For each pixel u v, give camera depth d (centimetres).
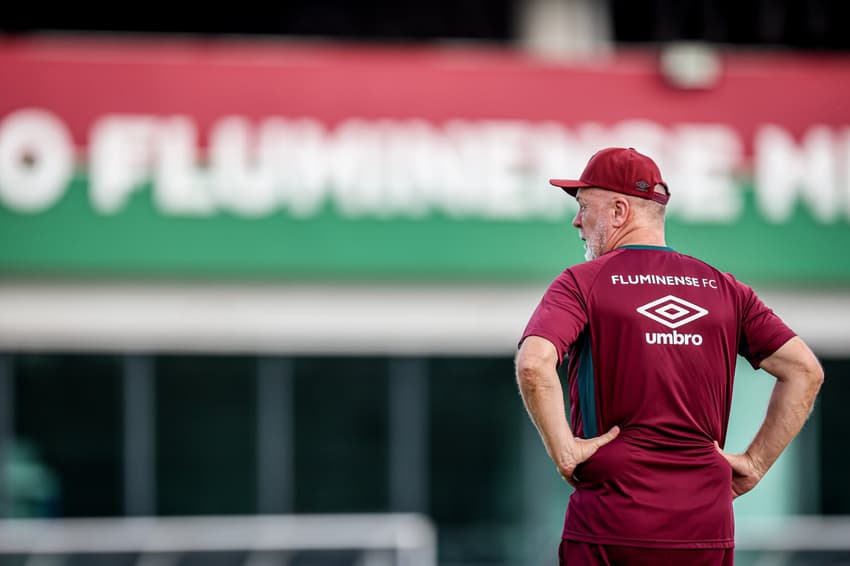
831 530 3200
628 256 1090
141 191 4522
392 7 6856
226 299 4584
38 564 3072
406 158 4606
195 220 4547
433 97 4606
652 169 1120
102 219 4509
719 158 4669
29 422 4566
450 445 4738
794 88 4691
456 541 4744
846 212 4716
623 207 1110
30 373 4559
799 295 4719
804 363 1091
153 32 7012
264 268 4581
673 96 4662
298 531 3166
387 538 3222
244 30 6956
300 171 4578
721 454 1075
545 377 1029
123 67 4503
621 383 1055
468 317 4662
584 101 4641
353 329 4638
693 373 1056
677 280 1080
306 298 4609
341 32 6894
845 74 4703
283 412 4672
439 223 4625
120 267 4525
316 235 4594
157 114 4516
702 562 1054
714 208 4672
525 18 5616
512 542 4766
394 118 4606
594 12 5972
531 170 4634
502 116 4628
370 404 4703
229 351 4628
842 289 4725
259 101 4559
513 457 4766
